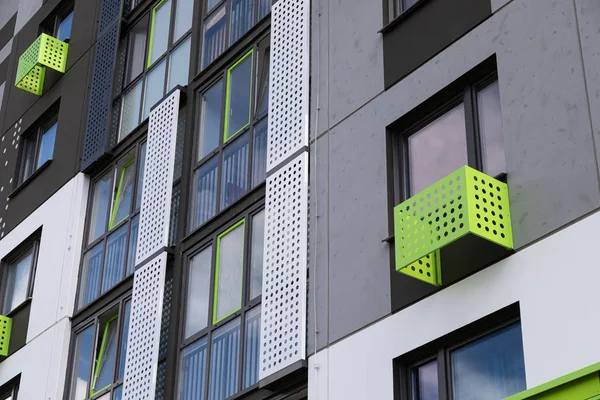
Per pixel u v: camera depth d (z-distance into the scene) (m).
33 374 20.36
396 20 15.21
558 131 11.98
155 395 16.95
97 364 19.03
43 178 23.55
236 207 17.06
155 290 17.50
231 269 16.64
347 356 13.47
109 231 20.52
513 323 11.80
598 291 10.71
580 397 8.96
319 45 16.66
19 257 23.62
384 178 14.24
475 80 13.73
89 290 20.36
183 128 19.62
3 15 30.36
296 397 14.24
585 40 12.19
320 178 15.32
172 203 18.77
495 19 13.58
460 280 12.43
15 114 26.45
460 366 12.26
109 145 21.67
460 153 13.62
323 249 14.68
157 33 22.27
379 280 13.56
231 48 19.11
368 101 15.15
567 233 11.34
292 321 14.41
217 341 16.25
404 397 12.66
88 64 24.03
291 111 16.36
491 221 11.88
